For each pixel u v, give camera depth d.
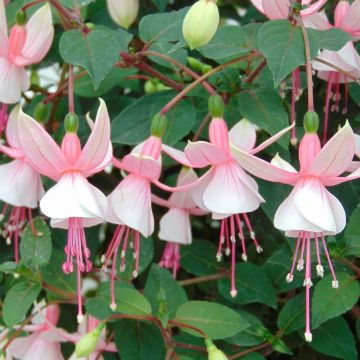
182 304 0.33
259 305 0.38
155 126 0.30
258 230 0.40
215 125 0.30
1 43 0.33
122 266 0.31
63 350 0.42
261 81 0.34
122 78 0.38
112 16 0.39
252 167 0.27
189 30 0.29
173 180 0.41
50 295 0.37
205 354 0.34
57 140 0.38
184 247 0.38
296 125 0.37
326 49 0.30
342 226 0.27
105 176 0.42
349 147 0.26
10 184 0.33
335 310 0.31
